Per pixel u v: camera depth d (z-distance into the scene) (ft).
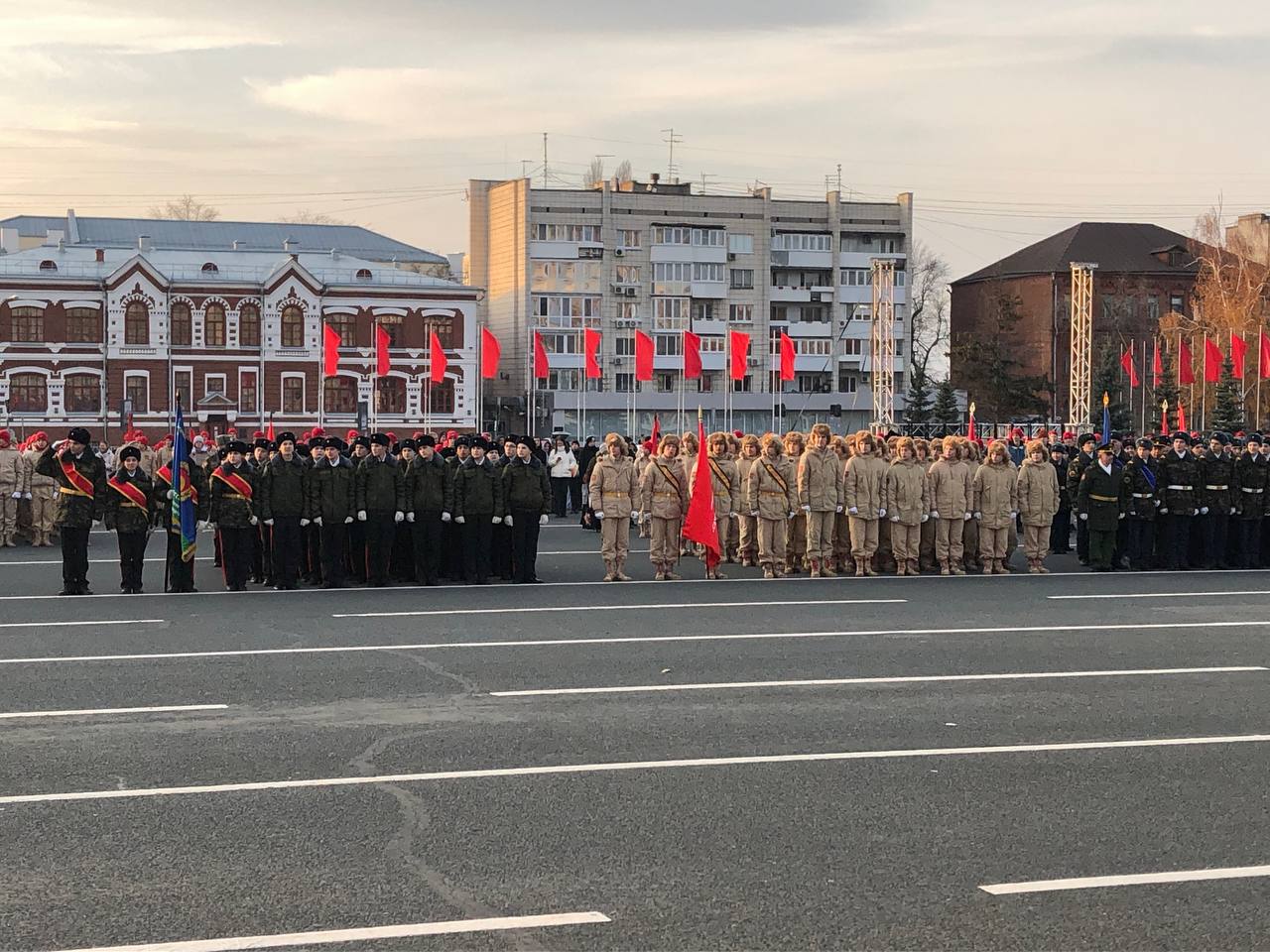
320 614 59.62
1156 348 299.17
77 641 51.88
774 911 24.07
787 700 41.29
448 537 75.56
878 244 372.58
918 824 29.14
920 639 52.90
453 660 47.62
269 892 24.94
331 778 32.40
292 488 69.67
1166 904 24.54
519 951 22.36
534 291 344.08
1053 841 28.07
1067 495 91.76
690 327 352.90
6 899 24.50
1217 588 70.85
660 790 31.53
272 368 260.42
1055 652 50.16
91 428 252.21
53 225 309.63
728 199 358.43
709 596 66.49
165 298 254.47
